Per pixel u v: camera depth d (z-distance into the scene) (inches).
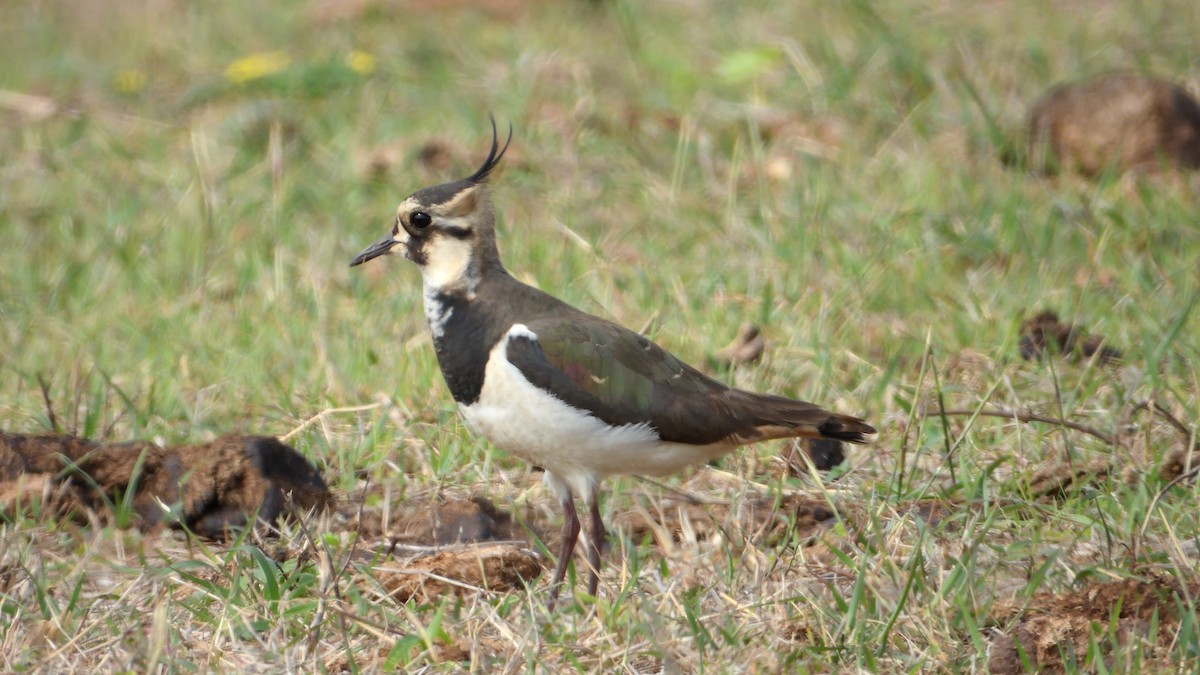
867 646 328.5
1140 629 328.2
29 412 474.0
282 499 410.3
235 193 658.8
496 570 375.2
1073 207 595.5
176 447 424.8
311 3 930.1
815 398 469.1
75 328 546.9
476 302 371.6
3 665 330.0
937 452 434.6
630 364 364.5
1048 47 743.7
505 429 370.6
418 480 438.0
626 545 384.2
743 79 737.0
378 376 494.3
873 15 755.4
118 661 329.1
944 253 571.2
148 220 638.5
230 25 909.2
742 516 402.6
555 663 329.1
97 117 759.1
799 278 550.6
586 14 872.9
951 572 348.8
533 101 732.7
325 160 688.4
